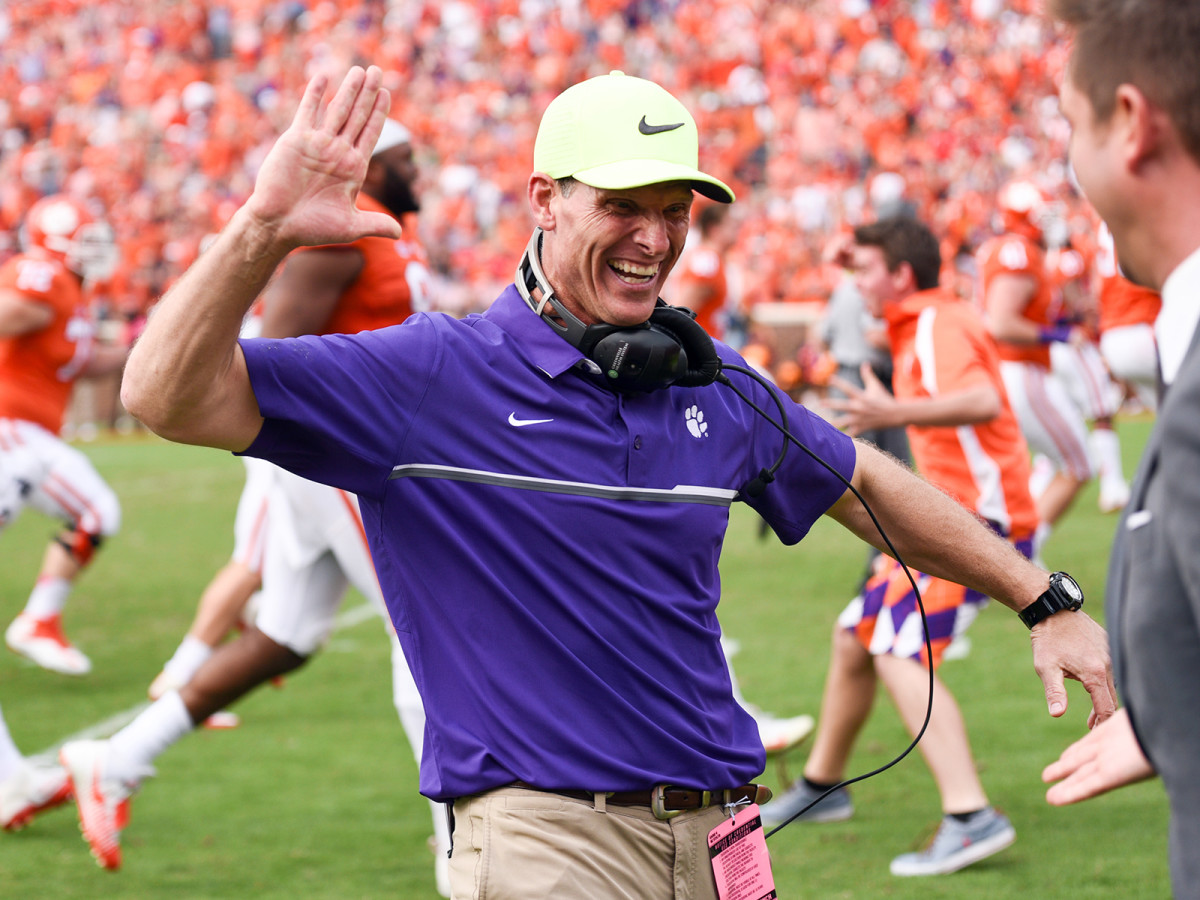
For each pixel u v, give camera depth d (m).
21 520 14.69
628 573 2.66
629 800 2.66
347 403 2.54
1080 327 12.45
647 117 2.64
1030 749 6.23
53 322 7.79
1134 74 1.87
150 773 4.95
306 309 4.76
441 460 2.62
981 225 25.08
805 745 6.54
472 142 31.72
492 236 28.94
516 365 2.66
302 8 36.50
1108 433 12.95
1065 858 4.98
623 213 2.62
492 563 2.63
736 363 2.97
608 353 2.62
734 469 2.85
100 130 32.38
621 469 2.67
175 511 14.96
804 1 33.34
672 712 2.68
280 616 4.94
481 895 2.60
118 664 8.28
